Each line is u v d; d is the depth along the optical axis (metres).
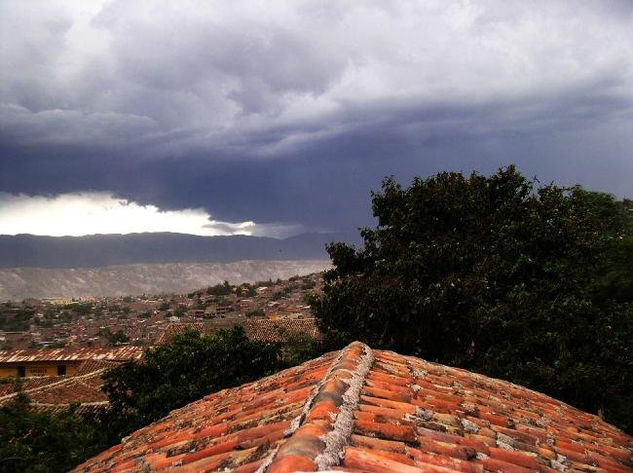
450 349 16.28
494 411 5.82
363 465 3.14
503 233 16.70
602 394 13.90
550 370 13.70
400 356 7.52
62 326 123.69
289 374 7.27
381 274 17.36
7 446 11.77
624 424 15.08
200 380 15.21
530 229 16.48
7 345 88.25
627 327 15.18
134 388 15.59
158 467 4.27
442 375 7.21
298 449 3.06
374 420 4.18
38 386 28.28
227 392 8.06
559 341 14.36
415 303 15.14
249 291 154.62
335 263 19.34
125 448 6.07
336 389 4.61
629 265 17.45
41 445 12.48
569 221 16.41
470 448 4.05
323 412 3.88
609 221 19.70
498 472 3.83
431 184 18.75
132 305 180.62
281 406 5.05
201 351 15.74
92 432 13.74
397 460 3.38
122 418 15.09
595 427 6.96
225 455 3.85
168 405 14.78
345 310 16.84
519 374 13.92
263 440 3.94
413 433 4.05
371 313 15.77
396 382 5.73
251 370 16.19
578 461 4.89
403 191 19.38
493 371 14.39
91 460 6.33
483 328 14.94
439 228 18.47
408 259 16.69
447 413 5.10
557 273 15.86
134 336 89.00
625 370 14.41
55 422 12.96
